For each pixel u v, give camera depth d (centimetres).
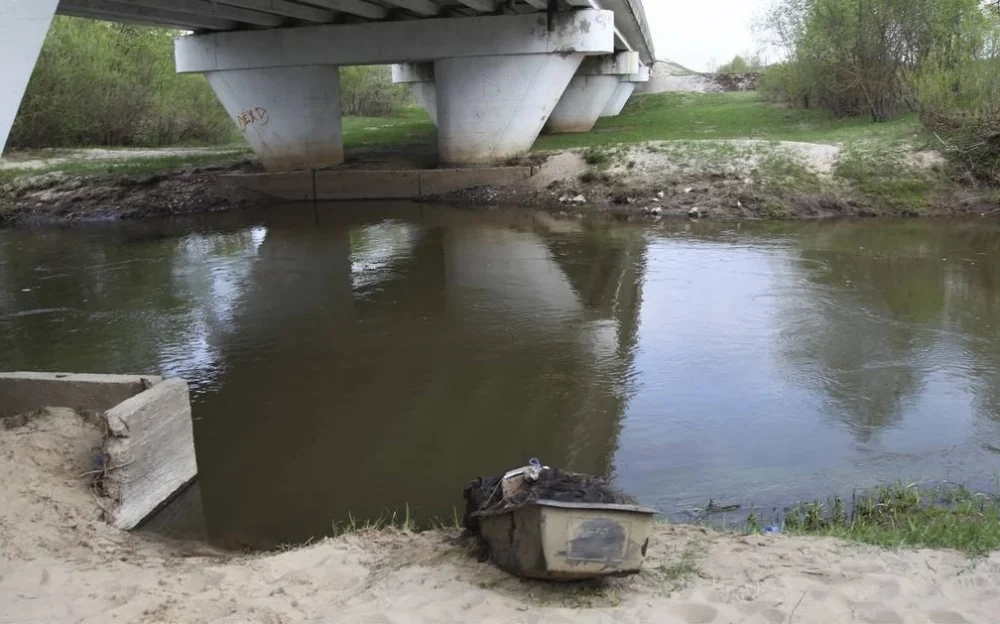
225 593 561
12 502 661
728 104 3966
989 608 503
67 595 551
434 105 4138
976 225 1919
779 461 831
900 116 2714
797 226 1978
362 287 1555
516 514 538
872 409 952
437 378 1087
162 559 632
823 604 512
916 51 2669
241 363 1168
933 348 1143
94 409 796
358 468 845
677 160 2322
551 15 2459
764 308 1339
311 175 2573
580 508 511
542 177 2455
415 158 2908
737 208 2119
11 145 3059
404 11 2561
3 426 774
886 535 623
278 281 1623
